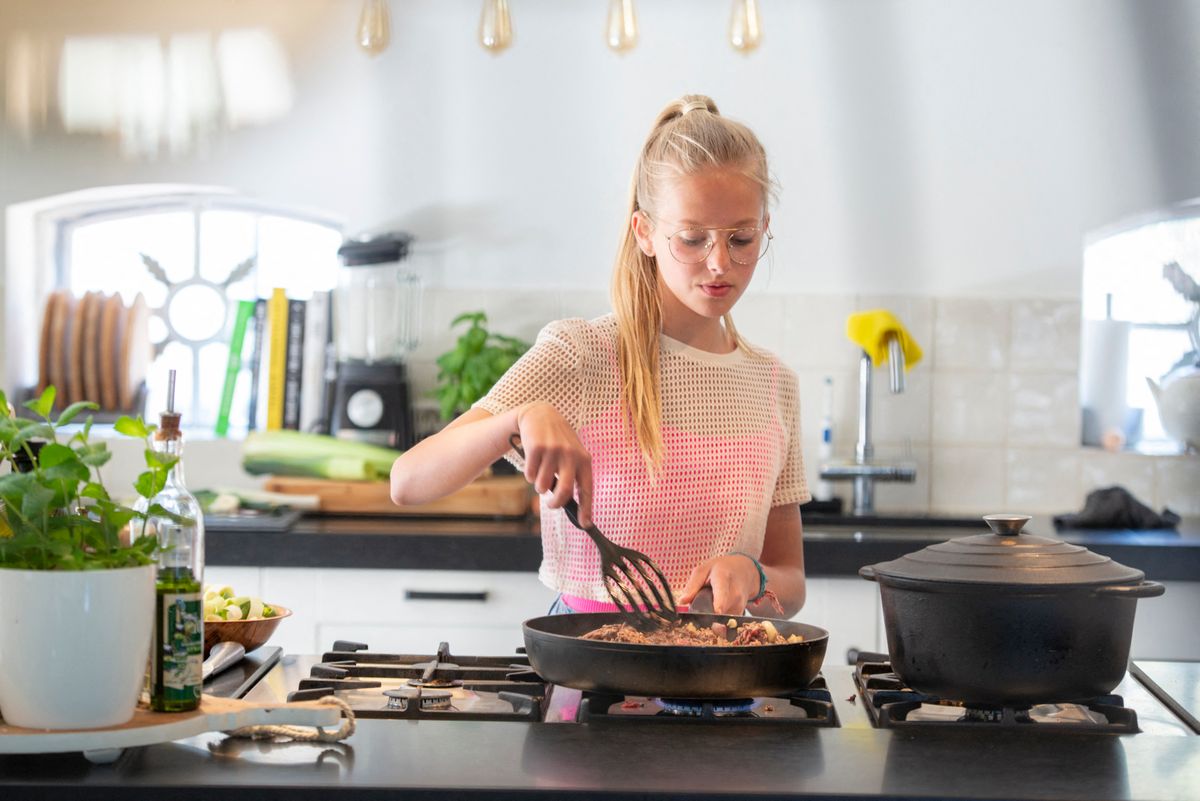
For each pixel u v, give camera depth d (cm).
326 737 127
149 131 357
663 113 182
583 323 182
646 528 178
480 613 293
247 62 356
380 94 356
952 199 355
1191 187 353
